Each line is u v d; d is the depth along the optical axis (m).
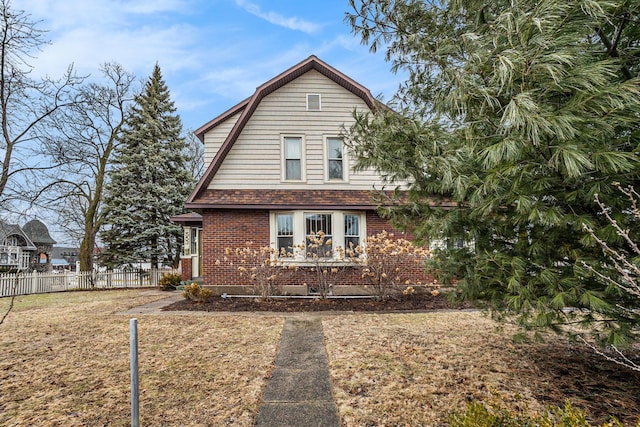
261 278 9.90
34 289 14.61
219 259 10.72
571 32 2.26
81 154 18.77
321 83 11.59
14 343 5.94
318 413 3.45
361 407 3.54
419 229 3.74
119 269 19.36
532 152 2.47
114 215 19.47
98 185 19.70
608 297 2.80
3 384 4.21
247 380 4.26
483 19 2.81
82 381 4.29
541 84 2.26
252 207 10.69
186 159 22.09
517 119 2.13
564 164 2.30
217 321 7.48
